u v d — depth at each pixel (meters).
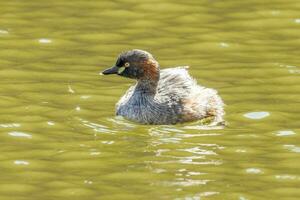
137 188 14.96
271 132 17.48
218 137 17.31
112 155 16.39
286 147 16.75
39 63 21.08
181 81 18.97
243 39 22.75
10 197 14.63
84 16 24.17
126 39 22.73
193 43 22.47
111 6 24.89
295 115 18.27
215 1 25.36
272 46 22.28
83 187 15.01
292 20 23.95
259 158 16.25
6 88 19.50
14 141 16.92
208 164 15.98
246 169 15.73
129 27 23.52
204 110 18.48
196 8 24.80
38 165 15.88
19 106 18.55
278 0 25.34
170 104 18.39
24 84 19.78
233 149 16.67
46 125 17.69
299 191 14.90
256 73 20.55
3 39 22.45
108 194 14.73
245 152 16.53
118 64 18.95
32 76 20.27
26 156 16.23
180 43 22.48
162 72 19.12
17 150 16.50
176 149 16.70
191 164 15.98
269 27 23.58
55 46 22.20
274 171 15.66
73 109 18.55
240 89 19.67
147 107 18.38
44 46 22.17
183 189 14.91
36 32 22.97
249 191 14.87
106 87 19.83
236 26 23.59
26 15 24.14
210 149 16.69
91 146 16.78
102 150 16.61
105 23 23.73
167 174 15.54
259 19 24.02
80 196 14.66
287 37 22.91
